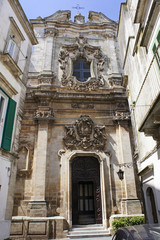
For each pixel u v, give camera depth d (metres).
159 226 4.47
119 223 12.75
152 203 10.15
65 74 19.03
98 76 19.56
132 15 12.17
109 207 14.46
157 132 8.30
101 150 16.09
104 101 18.09
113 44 21.48
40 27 21.61
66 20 22.48
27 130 16.28
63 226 13.12
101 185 15.04
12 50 10.70
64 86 18.44
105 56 20.73
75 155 15.62
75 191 15.09
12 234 12.46
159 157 8.21
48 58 19.47
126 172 15.25
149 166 9.06
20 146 15.63
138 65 11.12
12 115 9.51
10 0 10.46
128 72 14.02
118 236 4.55
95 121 17.25
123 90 18.67
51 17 22.17
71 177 15.32
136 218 13.05
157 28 7.91
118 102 17.92
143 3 9.12
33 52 20.09
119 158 16.08
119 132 16.73
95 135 16.38
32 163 15.12
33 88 18.03
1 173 8.22
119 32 16.27
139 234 3.93
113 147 16.44
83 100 17.84
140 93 9.04
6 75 9.48
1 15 9.54
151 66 7.36
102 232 13.27
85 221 14.90
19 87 10.92
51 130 16.39
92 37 21.97
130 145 16.27
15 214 13.56
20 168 14.98
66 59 19.86
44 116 16.48
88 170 15.84
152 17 7.91
